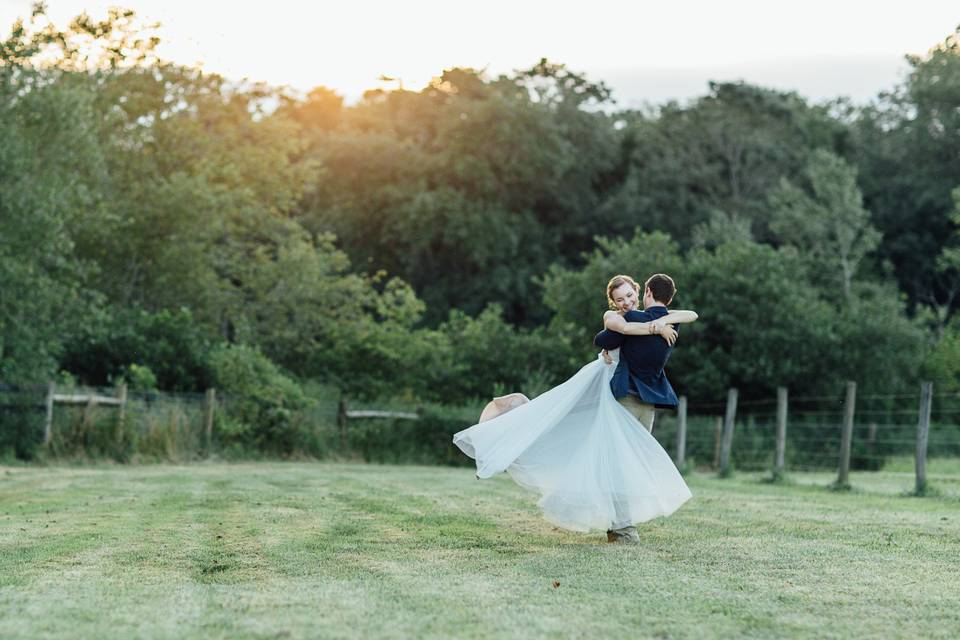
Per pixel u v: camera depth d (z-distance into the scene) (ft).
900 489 45.16
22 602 14.80
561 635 12.92
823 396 98.07
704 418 84.38
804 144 168.96
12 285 64.64
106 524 24.57
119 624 13.38
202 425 65.36
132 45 99.09
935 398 101.35
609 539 21.52
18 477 43.91
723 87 172.76
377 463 72.18
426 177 157.17
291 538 21.83
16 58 69.97
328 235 111.34
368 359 90.63
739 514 27.63
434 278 156.66
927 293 154.20
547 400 21.99
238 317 102.12
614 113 179.11
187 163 109.50
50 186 67.87
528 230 156.35
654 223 156.76
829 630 13.53
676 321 22.00
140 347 71.51
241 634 12.84
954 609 14.88
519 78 168.25
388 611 14.21
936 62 162.20
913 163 162.61
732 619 14.05
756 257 100.27
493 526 24.14
